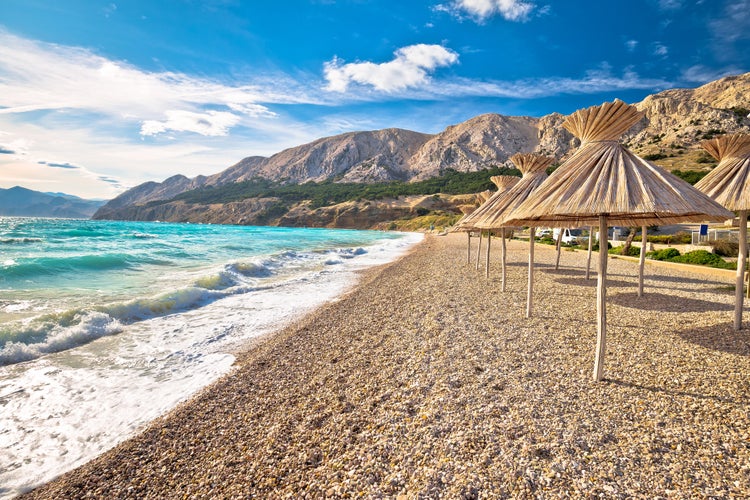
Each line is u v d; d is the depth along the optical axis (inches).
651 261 624.1
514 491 95.7
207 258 681.6
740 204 215.3
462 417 133.5
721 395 144.0
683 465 103.5
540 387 155.9
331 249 1040.8
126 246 802.2
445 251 1022.4
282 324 290.8
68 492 109.0
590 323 257.1
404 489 99.3
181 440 133.6
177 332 267.9
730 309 291.0
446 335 236.2
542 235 1518.2
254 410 152.2
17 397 168.4
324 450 120.9
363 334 250.5
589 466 104.0
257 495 102.7
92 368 202.2
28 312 277.6
